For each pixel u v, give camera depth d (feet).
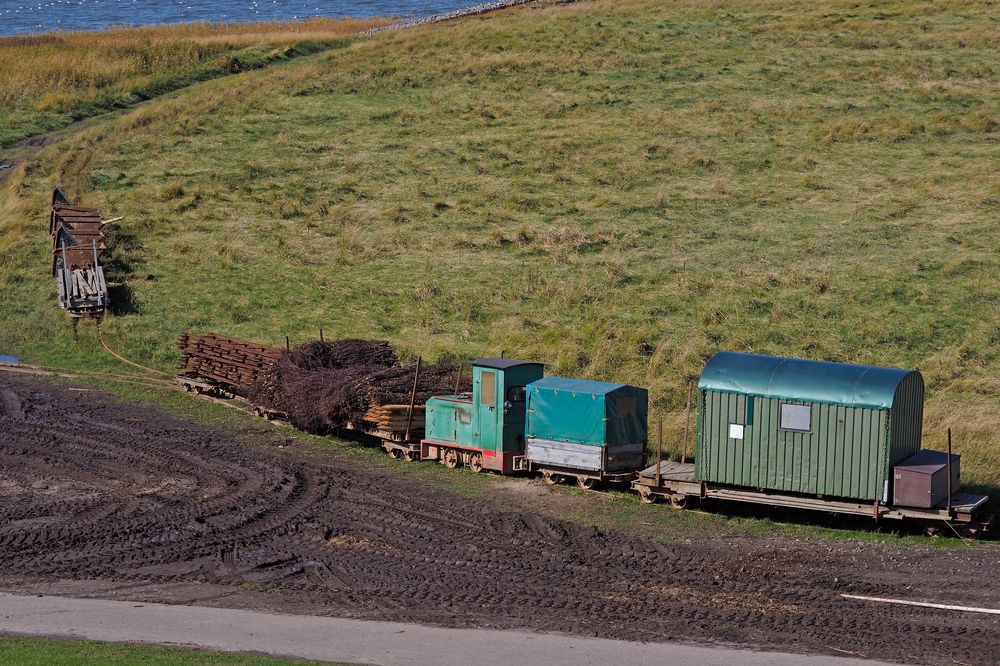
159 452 143.64
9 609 92.02
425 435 142.41
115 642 83.30
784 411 115.65
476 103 312.29
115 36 452.76
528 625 89.30
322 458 143.23
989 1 353.72
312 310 206.69
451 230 238.48
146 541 111.34
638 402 130.93
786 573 102.01
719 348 175.94
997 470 129.59
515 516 119.75
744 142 270.05
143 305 212.43
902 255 204.54
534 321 193.57
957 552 106.93
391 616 91.20
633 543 111.04
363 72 345.72
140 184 274.98
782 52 328.70
